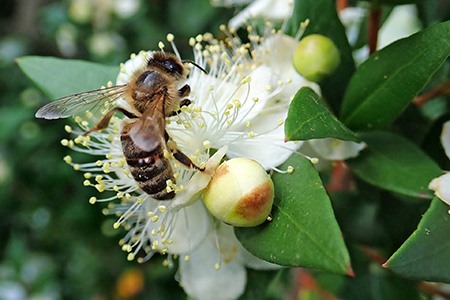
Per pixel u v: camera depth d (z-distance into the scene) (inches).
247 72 4.0
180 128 3.8
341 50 4.0
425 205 4.0
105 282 6.7
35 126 6.7
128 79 3.8
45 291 7.0
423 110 4.5
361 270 4.6
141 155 3.6
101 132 3.9
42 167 6.6
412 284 4.5
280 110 3.8
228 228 3.9
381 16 4.4
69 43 7.6
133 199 3.9
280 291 5.6
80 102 3.9
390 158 3.8
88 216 6.4
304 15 4.1
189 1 6.7
